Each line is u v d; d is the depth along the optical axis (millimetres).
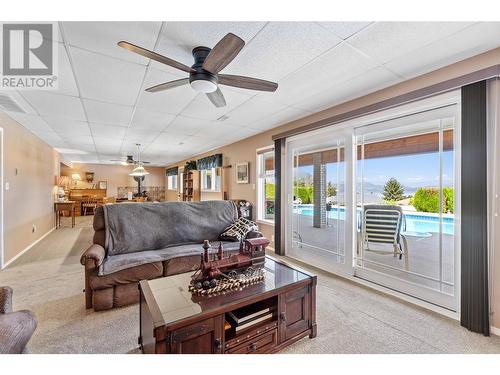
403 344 1724
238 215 3855
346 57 1980
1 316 1204
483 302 1817
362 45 1819
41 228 5168
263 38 1738
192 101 2938
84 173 10195
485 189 1819
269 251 4297
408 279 2475
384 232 2691
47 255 3891
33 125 4000
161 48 1847
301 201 3752
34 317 1288
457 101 2070
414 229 2430
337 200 3176
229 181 5758
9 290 1321
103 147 6191
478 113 1849
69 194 9156
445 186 2191
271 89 2062
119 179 10797
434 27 1604
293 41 1775
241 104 3068
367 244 2859
